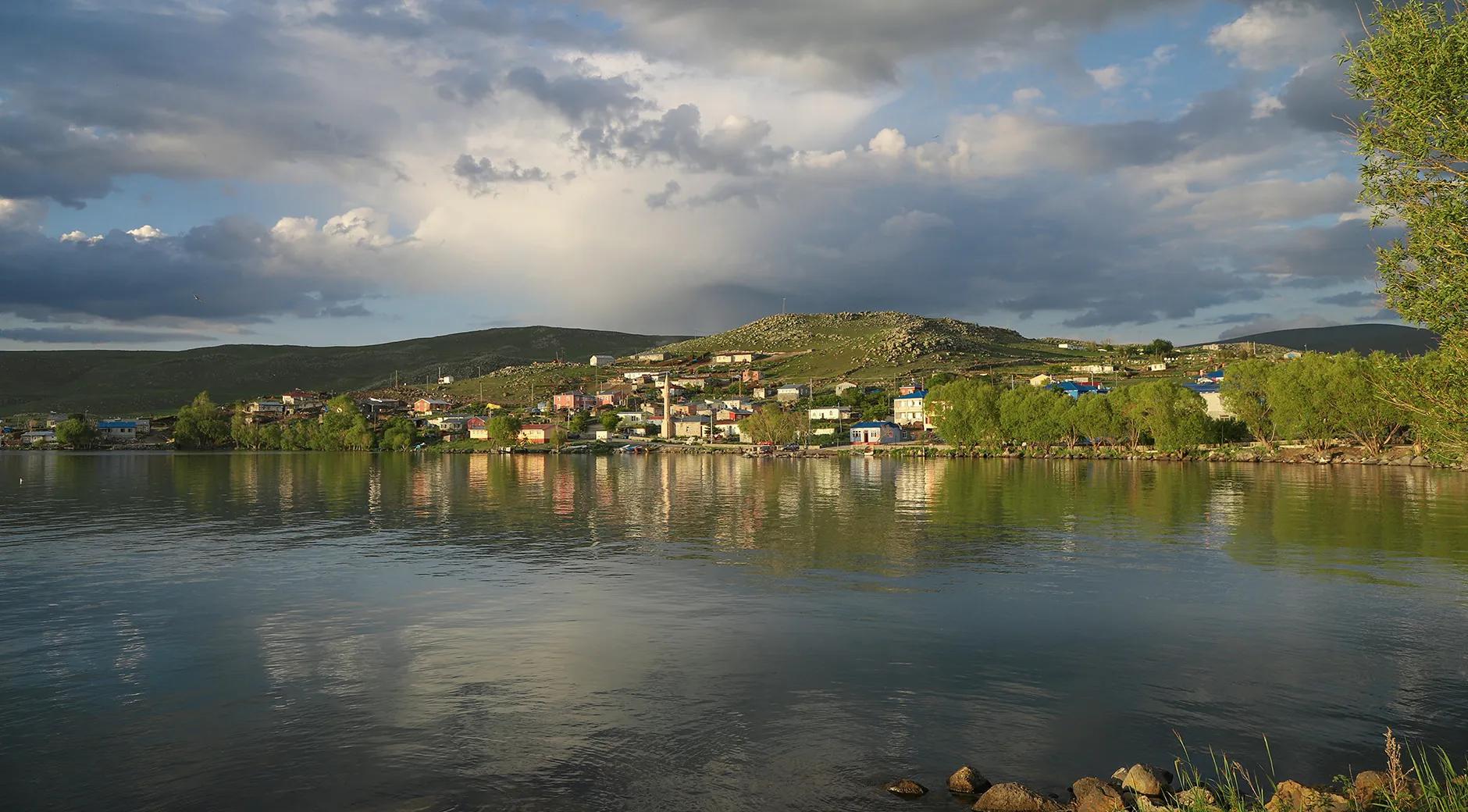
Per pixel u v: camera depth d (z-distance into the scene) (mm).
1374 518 75625
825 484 126375
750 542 64938
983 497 100062
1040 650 34062
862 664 32281
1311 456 161375
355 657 33469
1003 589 45719
